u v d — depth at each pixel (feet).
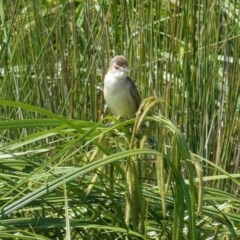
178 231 20.93
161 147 21.58
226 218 22.71
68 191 22.34
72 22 34.58
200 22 33.30
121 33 34.50
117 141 21.99
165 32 33.83
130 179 20.24
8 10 35.22
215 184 32.83
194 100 33.55
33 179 20.85
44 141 32.09
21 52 34.91
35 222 20.79
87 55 34.81
